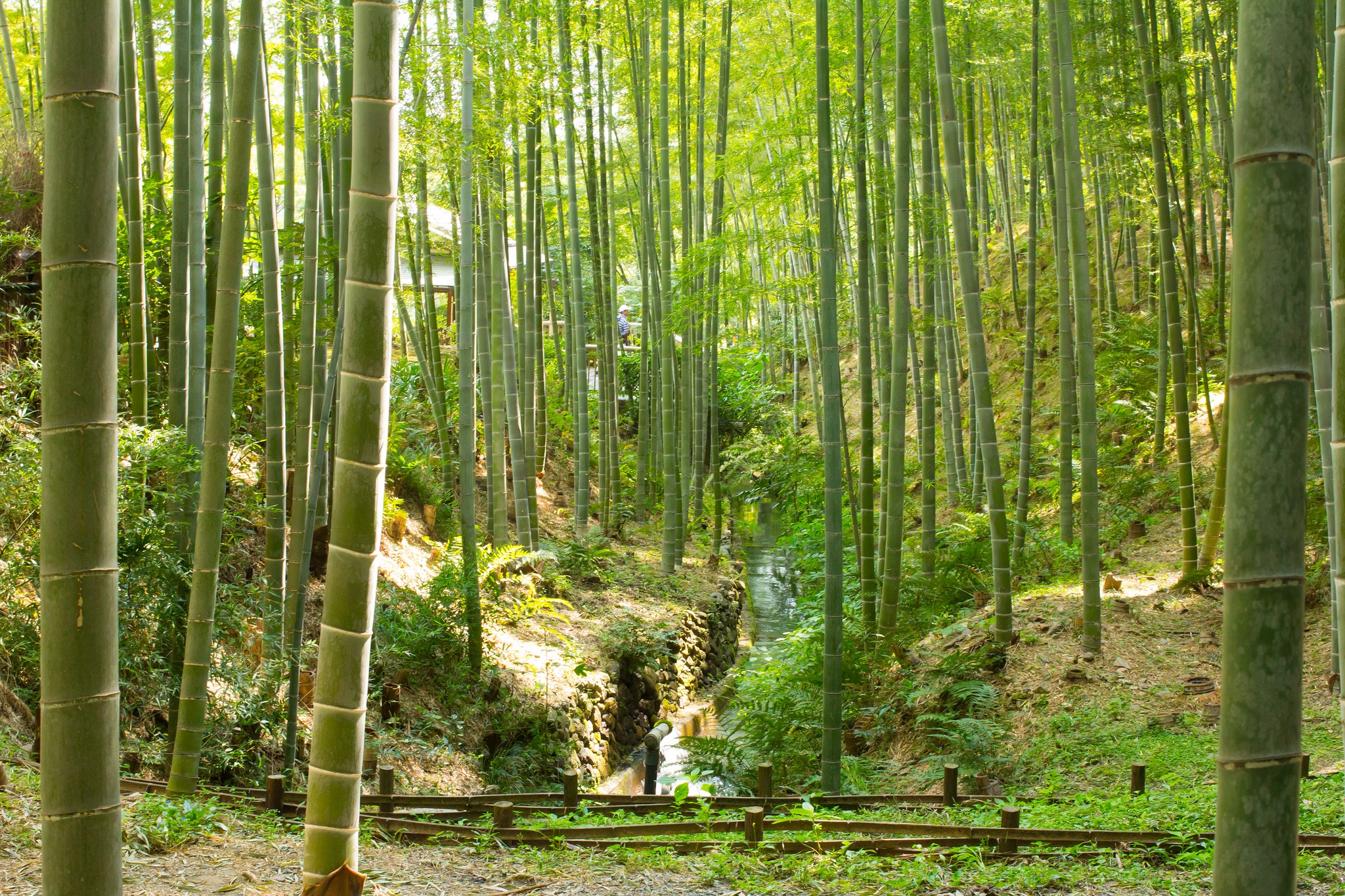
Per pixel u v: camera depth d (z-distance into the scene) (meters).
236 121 4.19
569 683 7.66
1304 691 5.87
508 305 9.62
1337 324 1.46
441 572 7.33
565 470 13.77
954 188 6.89
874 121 8.11
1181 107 9.00
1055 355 14.11
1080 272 6.77
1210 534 7.58
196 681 4.18
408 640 6.95
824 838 3.57
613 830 3.68
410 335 9.97
